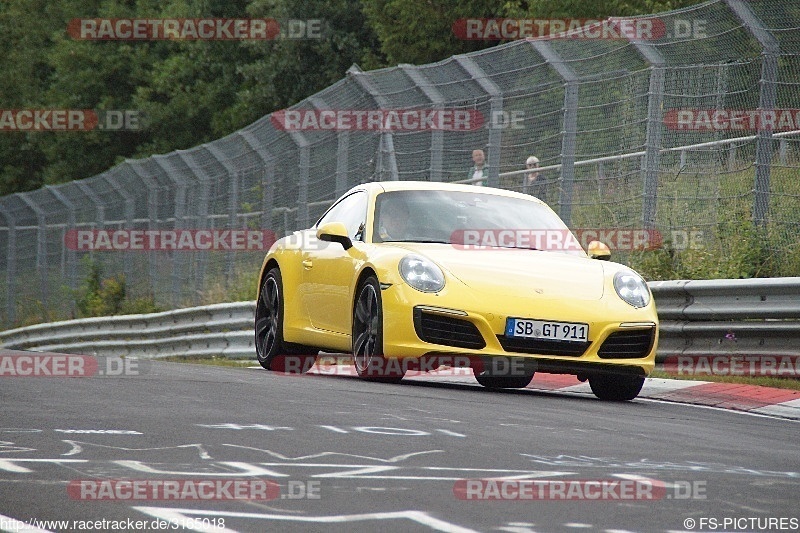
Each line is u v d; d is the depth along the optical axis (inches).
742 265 1390.3
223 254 2477.9
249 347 1987.0
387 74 1808.6
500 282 1050.1
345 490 495.2
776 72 1379.2
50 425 686.5
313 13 4677.7
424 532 416.2
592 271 1099.3
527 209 1222.3
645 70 1466.5
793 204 1395.2
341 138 1943.9
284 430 681.0
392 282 1059.3
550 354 1029.8
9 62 6678.2
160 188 2763.3
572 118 1530.5
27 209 3651.6
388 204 1192.8
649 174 1459.2
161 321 2386.8
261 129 2223.2
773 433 809.5
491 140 1635.1
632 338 1055.0
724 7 1409.9
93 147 6003.9
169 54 5940.0
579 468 577.3
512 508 464.4
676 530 434.3
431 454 605.9
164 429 676.1
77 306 3280.0
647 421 837.2
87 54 5940.0
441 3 3900.1
